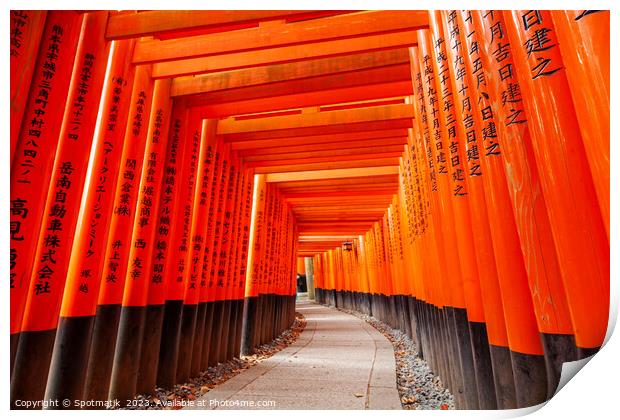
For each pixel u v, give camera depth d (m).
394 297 13.23
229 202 8.13
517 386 2.57
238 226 8.67
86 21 4.22
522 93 2.45
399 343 10.25
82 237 4.39
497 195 2.74
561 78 2.20
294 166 9.85
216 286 7.54
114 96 4.69
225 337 7.92
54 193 3.82
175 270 6.14
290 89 5.88
